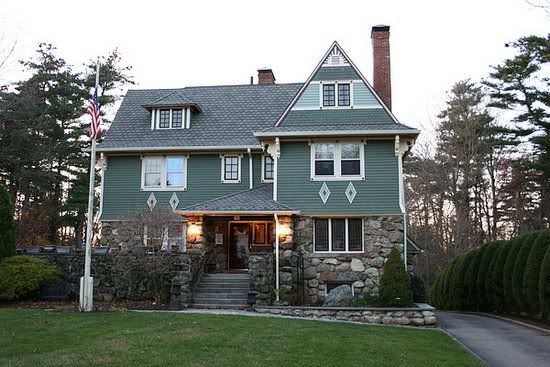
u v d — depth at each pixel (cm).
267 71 2834
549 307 1543
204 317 1353
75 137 3831
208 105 2562
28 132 3503
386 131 1978
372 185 2006
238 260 2203
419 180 3991
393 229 1969
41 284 1805
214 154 2308
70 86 3862
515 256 1905
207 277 1914
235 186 2281
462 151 3903
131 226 1934
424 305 1762
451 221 3825
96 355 863
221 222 2220
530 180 3703
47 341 994
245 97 2600
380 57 2394
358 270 1953
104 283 1886
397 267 1802
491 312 2242
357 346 1030
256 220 2138
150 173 2320
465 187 3903
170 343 977
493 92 3641
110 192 2316
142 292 1872
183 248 2255
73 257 1919
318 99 2128
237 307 1711
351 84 2128
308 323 1346
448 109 4056
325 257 1972
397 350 1017
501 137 3684
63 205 3684
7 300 1766
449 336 1316
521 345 1242
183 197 2288
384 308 1584
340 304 1789
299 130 2048
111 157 2347
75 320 1255
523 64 3381
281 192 2034
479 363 953
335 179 2025
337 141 2045
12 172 3609
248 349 949
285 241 1925
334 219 2020
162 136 2375
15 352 898
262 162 2292
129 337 1033
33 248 2008
